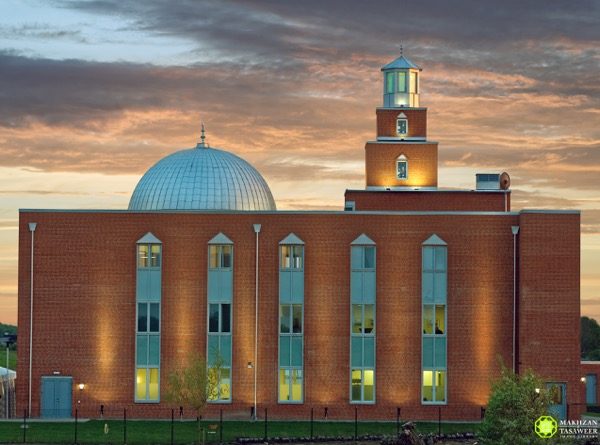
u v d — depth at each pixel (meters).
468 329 97.88
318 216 98.38
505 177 114.56
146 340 97.94
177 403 91.94
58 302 97.94
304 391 97.50
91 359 97.69
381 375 97.69
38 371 97.50
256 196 108.44
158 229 98.31
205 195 106.19
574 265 96.75
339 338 97.81
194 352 97.75
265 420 89.56
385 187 116.06
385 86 119.25
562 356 96.25
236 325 98.00
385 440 80.00
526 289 96.62
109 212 98.38
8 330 185.38
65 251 98.06
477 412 97.31
